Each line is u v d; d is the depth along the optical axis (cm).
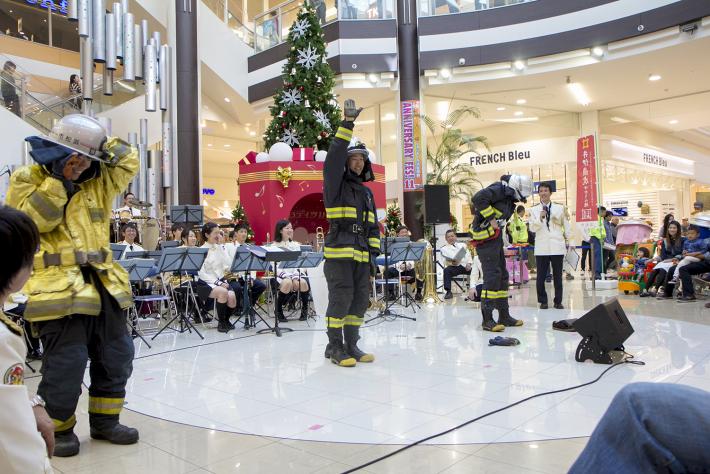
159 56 1160
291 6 1454
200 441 286
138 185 1132
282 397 363
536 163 1680
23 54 1404
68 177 271
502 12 1259
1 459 96
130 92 1236
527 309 762
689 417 67
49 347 270
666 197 1919
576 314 699
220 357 504
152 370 453
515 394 353
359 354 470
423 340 556
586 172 1030
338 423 307
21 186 264
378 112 1598
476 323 657
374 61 1330
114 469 253
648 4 1104
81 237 276
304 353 514
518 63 1256
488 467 241
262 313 823
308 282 763
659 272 898
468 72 1298
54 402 266
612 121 1712
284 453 266
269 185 970
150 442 287
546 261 755
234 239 788
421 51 1307
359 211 463
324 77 1013
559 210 746
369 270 479
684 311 719
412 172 1348
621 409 72
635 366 418
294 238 1085
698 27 1056
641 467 67
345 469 244
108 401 289
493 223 587
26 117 1024
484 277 600
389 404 340
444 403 338
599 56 1185
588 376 393
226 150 2133
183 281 729
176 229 924
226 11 1562
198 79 1338
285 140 1016
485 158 1770
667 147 2086
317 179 984
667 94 1456
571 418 303
